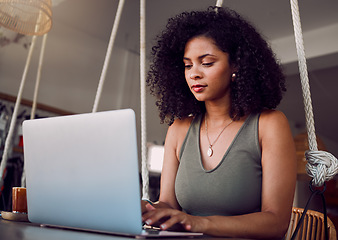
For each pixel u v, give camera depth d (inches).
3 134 149.9
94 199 30.2
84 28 193.2
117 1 163.8
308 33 183.9
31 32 81.9
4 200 141.3
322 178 40.9
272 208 38.3
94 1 164.2
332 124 302.8
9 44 163.3
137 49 218.2
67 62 187.8
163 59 54.1
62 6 169.0
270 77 47.9
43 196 34.1
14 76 164.2
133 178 28.2
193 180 44.4
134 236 28.5
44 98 175.3
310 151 43.0
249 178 42.1
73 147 31.4
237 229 32.7
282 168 40.4
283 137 42.1
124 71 216.4
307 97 45.2
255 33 48.8
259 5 161.6
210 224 31.6
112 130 29.0
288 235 49.3
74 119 31.4
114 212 29.1
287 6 161.5
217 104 46.9
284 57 188.4
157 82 55.8
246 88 45.1
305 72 45.8
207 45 45.0
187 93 53.0
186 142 48.7
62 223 33.1
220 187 42.3
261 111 45.3
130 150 28.2
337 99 261.7
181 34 47.2
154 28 188.2
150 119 218.1
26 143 35.4
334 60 182.7
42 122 33.9
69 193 31.9
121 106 211.5
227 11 49.1
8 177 145.3
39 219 35.3
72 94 188.5
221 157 44.8
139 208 28.1
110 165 29.3
